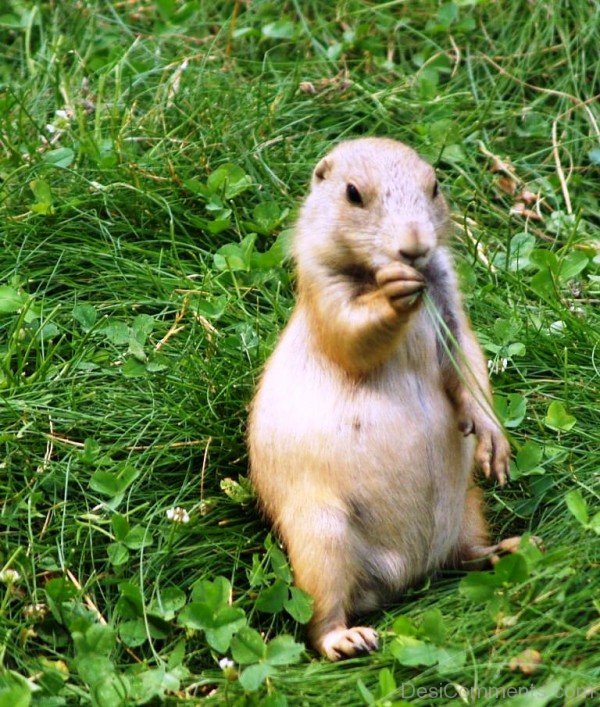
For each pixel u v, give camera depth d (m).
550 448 9.64
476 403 8.94
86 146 12.05
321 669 8.08
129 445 9.72
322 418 8.59
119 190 11.75
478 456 8.84
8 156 12.19
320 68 13.84
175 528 9.04
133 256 11.46
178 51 13.94
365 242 8.55
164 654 8.30
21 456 9.48
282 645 8.02
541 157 13.14
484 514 9.59
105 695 7.67
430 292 9.05
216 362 10.37
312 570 8.46
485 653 7.90
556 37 14.20
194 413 9.94
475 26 14.35
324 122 13.12
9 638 8.19
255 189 12.09
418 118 13.30
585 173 13.02
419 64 13.98
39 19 14.05
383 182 8.66
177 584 8.90
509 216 12.12
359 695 7.71
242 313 10.91
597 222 12.68
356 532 8.62
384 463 8.54
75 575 8.88
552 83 13.87
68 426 9.80
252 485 9.37
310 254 8.83
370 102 13.38
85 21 14.22
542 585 8.24
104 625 8.15
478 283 11.47
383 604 8.84
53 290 11.18
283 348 9.00
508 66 13.91
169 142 12.44
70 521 9.16
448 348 8.97
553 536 8.92
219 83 13.34
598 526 8.36
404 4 14.61
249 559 9.13
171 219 11.45
